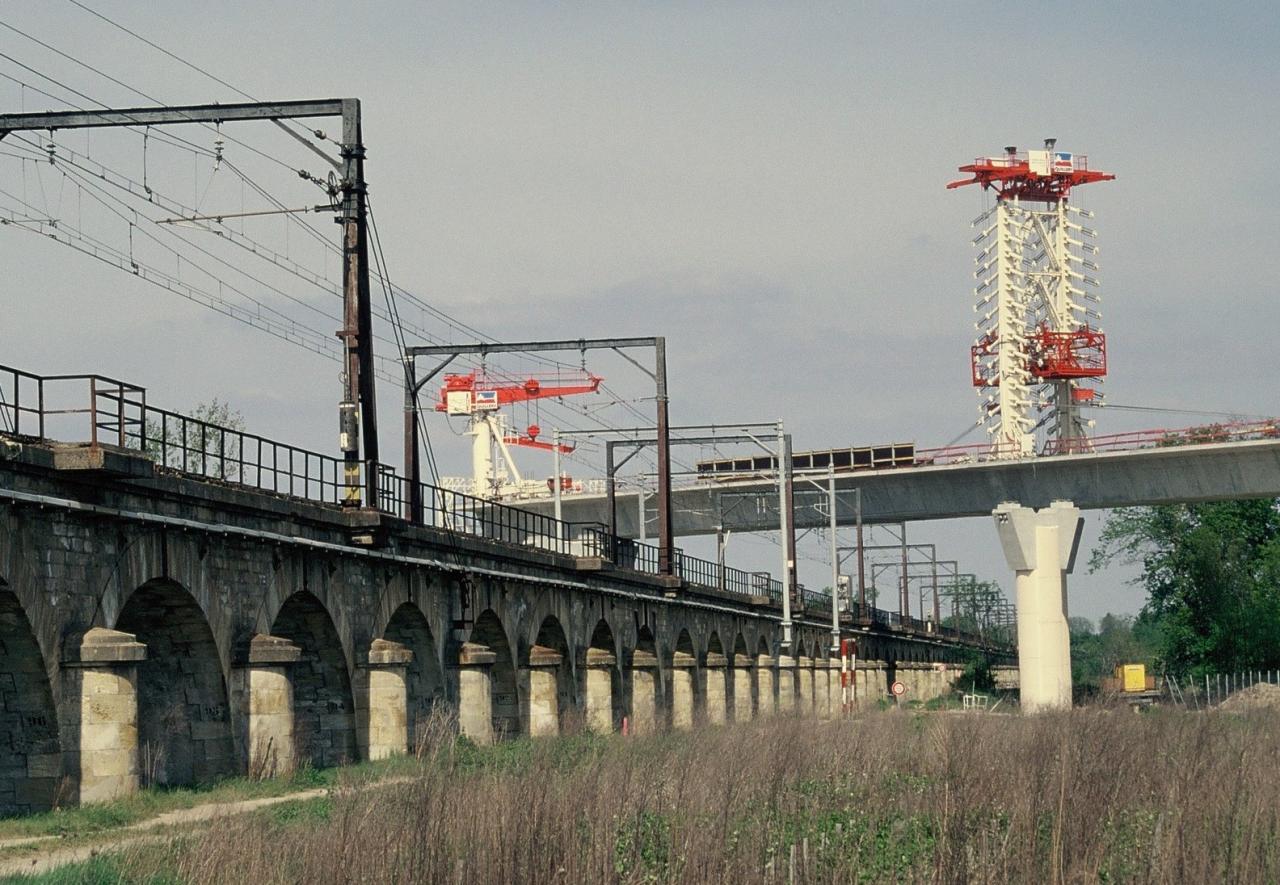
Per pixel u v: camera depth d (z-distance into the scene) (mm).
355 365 73688
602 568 105812
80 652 52750
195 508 59719
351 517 72375
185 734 62438
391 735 74438
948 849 42812
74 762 53062
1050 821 46562
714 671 139625
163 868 39719
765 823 45469
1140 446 163125
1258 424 157875
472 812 41781
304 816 47781
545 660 96312
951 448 177625
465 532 88125
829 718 108875
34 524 50969
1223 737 74312
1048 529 153250
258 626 64938
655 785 48938
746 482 184875
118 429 53812
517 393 193125
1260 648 188375
